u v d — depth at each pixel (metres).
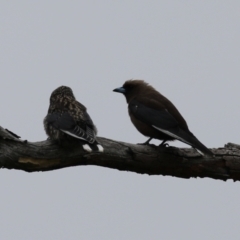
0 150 10.84
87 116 12.06
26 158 11.05
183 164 12.66
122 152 12.11
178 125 13.62
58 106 12.23
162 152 12.43
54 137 11.68
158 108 14.02
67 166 11.68
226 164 12.83
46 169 11.45
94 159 11.84
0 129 10.69
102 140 11.98
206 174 12.94
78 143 11.48
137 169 12.49
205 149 12.43
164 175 12.88
